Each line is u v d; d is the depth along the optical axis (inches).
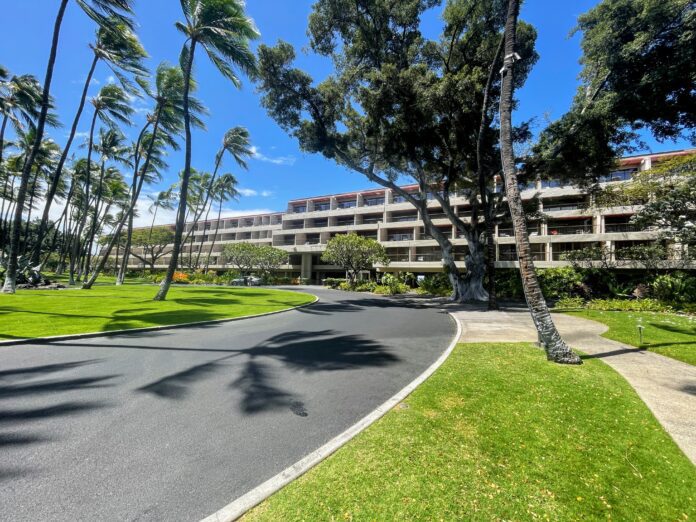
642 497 91.7
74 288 928.3
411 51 684.1
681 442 122.0
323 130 755.4
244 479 102.8
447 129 710.5
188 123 640.4
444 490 94.9
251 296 816.9
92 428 135.7
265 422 143.5
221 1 565.6
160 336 322.3
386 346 294.8
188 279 1545.3
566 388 179.3
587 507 87.8
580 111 600.4
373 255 1243.8
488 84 491.5
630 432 129.5
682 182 612.1
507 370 215.0
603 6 505.4
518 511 86.4
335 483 99.3
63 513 87.0
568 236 1083.3
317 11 686.5
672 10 428.5
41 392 174.2
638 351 270.8
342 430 136.2
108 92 893.2
